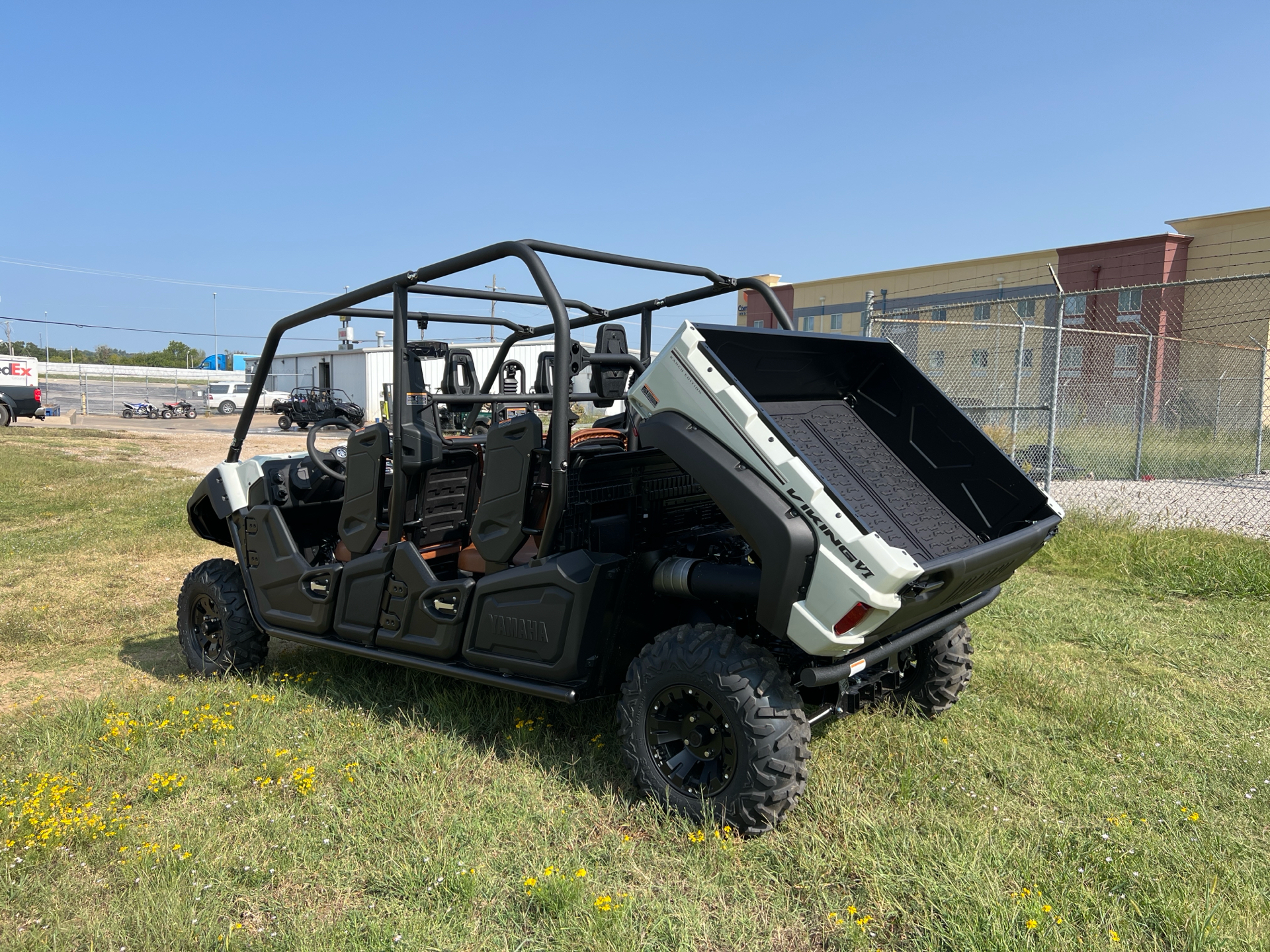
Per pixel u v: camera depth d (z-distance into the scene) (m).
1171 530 7.60
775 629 2.74
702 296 4.35
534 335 4.82
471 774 3.39
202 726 3.77
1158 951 2.34
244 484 4.56
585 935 2.38
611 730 3.75
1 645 5.36
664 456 3.72
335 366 37.19
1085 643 5.11
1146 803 3.15
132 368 82.06
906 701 3.97
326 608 4.09
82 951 2.38
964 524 3.68
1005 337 27.70
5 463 16.53
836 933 2.42
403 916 2.48
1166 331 24.95
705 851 2.82
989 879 2.60
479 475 4.16
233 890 2.64
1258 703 4.15
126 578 7.25
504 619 3.40
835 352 3.77
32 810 2.97
